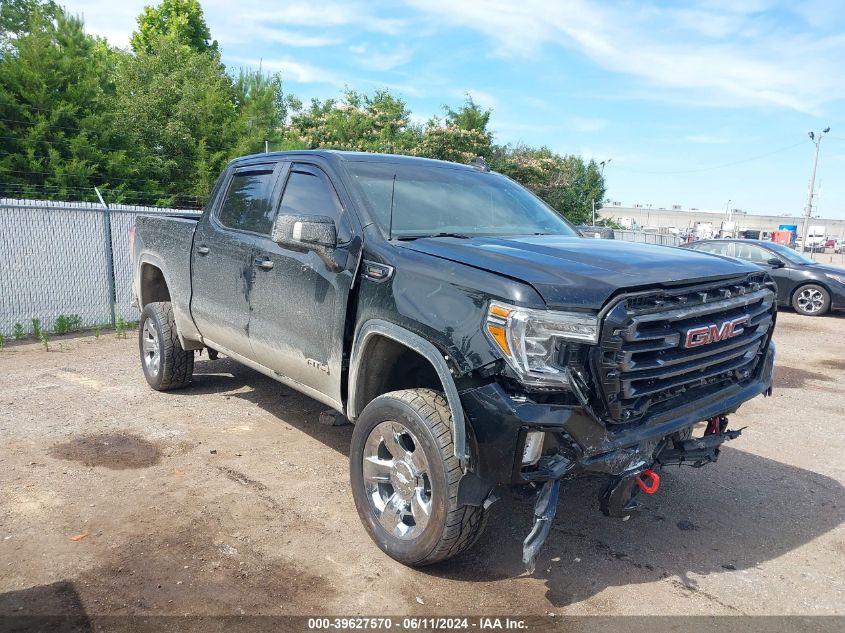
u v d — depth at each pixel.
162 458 4.70
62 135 18.64
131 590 3.10
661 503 4.31
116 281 9.96
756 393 3.72
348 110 27.58
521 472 2.85
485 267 3.07
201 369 7.17
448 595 3.17
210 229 5.18
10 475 4.33
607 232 5.13
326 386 3.99
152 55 27.84
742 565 3.57
